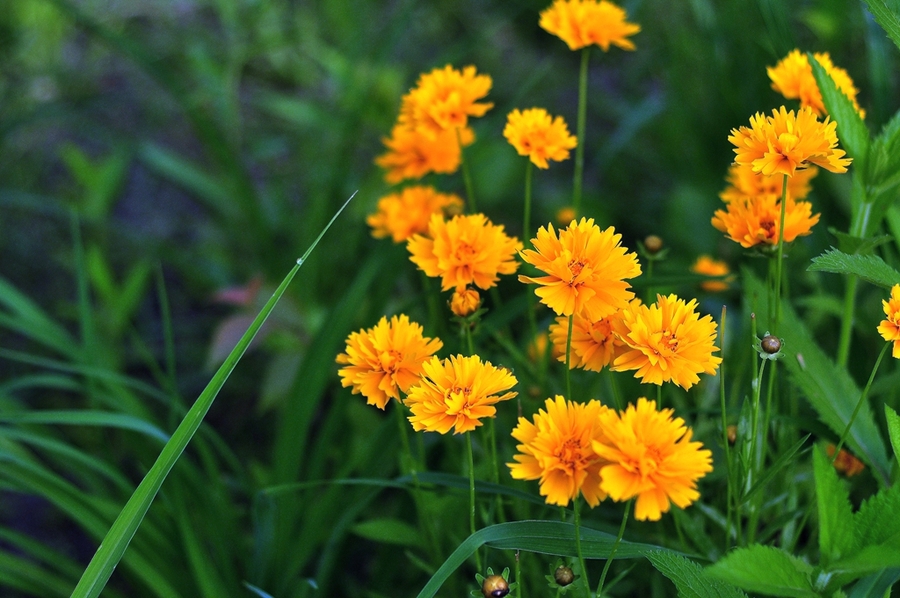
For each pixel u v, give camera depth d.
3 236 1.69
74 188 1.78
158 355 1.52
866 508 0.85
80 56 2.08
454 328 0.96
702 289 1.11
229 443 1.38
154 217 1.77
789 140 0.86
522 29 2.19
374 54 1.56
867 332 1.14
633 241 1.56
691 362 0.85
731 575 0.83
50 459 1.29
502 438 1.06
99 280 1.42
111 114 1.94
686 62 1.62
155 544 1.06
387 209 1.06
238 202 1.44
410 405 0.87
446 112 1.02
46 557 1.06
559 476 0.83
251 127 1.95
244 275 1.64
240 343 0.91
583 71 1.07
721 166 1.52
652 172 1.72
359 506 1.04
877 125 1.16
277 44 1.80
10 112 1.85
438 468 1.13
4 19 1.92
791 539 0.98
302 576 1.14
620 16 1.05
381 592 1.09
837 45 1.41
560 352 0.96
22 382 1.11
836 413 0.98
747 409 0.92
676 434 0.82
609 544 0.88
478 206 1.55
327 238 1.48
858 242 0.94
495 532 0.88
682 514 0.97
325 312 1.39
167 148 1.88
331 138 1.79
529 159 1.00
